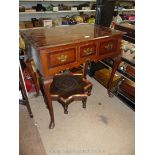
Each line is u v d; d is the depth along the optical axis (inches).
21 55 77.8
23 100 66.3
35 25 112.3
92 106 75.6
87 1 124.0
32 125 65.1
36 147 56.4
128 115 70.7
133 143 58.2
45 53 50.0
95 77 95.3
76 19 120.0
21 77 60.5
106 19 84.6
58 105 76.2
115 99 80.3
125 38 73.6
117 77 84.3
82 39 55.9
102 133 62.1
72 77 80.3
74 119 68.3
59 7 117.5
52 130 63.0
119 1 126.7
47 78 54.4
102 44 61.9
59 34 61.4
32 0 108.1
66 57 54.5
